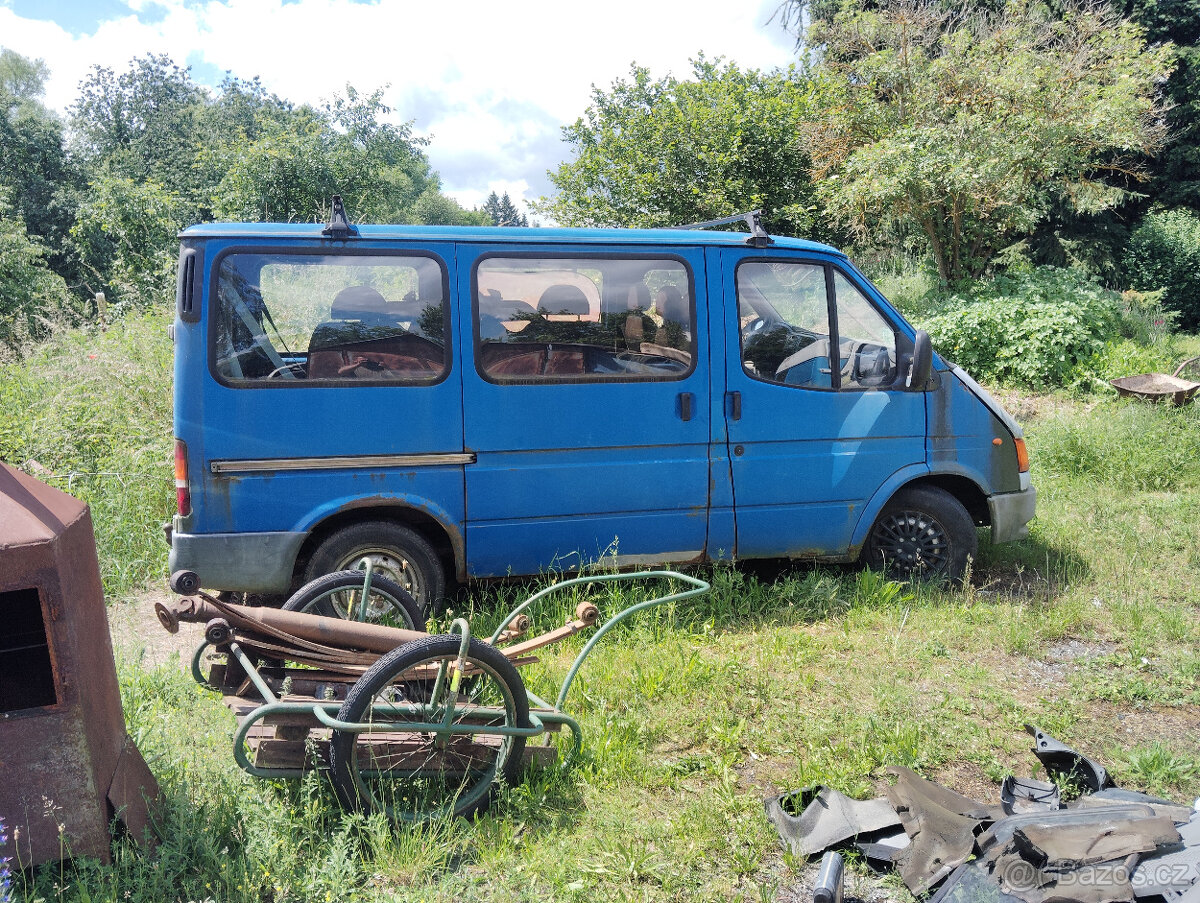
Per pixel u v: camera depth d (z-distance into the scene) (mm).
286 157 21766
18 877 2781
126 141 48312
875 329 5824
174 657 4676
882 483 5816
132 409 8305
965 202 14883
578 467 5250
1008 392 12164
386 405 4938
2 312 21688
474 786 3535
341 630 3553
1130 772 3941
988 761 3961
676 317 5418
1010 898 2744
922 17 15062
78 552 2943
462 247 5082
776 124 17547
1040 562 6562
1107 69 14562
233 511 4750
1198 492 8227
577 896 3027
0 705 3049
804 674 4762
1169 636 5371
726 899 3057
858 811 3391
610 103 18344
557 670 4672
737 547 5621
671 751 4039
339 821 3303
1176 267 23906
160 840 3117
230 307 4742
